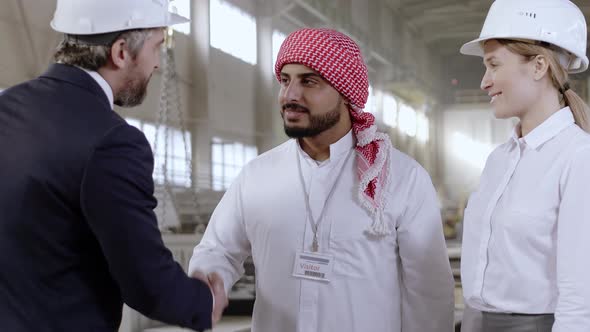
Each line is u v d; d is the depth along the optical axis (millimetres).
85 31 1236
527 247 1434
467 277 1566
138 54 1288
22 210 1153
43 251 1161
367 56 18266
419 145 23328
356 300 1631
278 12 13461
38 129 1184
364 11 17875
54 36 8617
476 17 21750
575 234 1345
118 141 1180
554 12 1476
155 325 3139
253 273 3326
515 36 1461
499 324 1479
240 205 1771
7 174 1167
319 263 1635
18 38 8164
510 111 1509
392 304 1682
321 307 1637
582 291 1317
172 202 8500
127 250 1165
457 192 23984
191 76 11609
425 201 1689
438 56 25219
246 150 13008
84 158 1155
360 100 1644
